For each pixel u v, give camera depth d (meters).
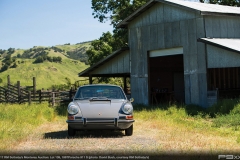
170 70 28.48
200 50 18.17
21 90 25.48
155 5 20.52
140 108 19.30
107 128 9.92
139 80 21.39
